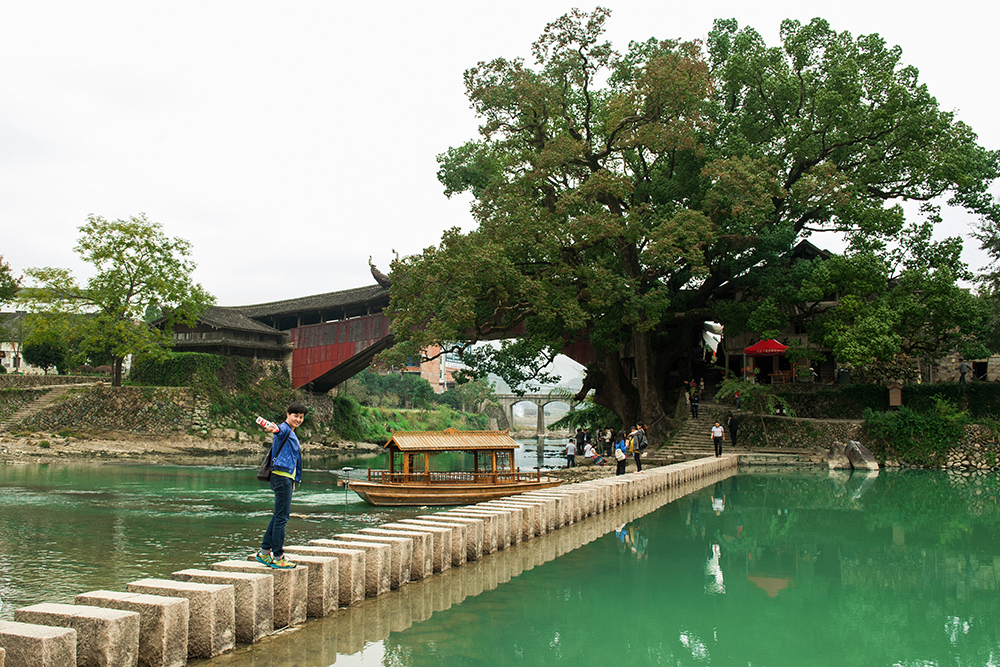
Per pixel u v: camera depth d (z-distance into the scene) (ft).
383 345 166.71
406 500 64.13
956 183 99.50
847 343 90.84
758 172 94.99
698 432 106.42
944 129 100.53
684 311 112.78
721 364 135.85
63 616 17.74
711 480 78.02
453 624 25.80
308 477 94.84
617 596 30.63
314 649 21.79
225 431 155.12
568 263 105.40
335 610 25.66
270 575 22.70
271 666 19.95
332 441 181.06
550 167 96.07
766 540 43.70
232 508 60.75
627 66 99.86
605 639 24.99
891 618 28.04
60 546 42.70
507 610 28.02
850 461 90.58
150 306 152.46
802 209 102.89
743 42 103.60
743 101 108.37
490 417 375.66
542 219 98.53
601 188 94.38
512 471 70.08
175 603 19.16
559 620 26.91
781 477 81.82
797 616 28.19
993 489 69.56
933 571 35.94
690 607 29.22
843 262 96.22
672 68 92.38
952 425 90.53
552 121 107.14
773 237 101.30
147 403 148.56
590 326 115.24
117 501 64.64
